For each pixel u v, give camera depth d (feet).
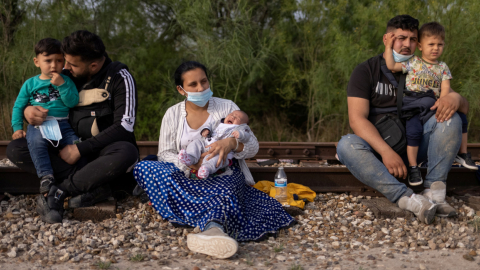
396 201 11.81
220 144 10.75
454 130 11.54
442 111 11.54
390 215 11.60
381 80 12.42
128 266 8.47
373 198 13.34
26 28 26.84
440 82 12.20
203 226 9.85
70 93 11.08
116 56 29.14
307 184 14.03
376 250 9.62
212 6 28.43
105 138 11.20
